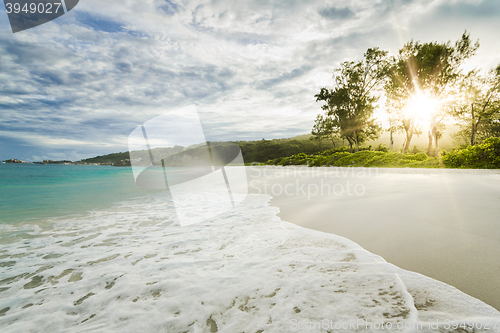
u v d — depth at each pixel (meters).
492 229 2.47
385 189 5.65
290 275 1.82
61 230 3.39
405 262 1.91
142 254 2.42
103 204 5.55
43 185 9.77
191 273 1.95
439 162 13.82
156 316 1.41
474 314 1.25
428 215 3.14
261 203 4.93
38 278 1.96
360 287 1.59
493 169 10.80
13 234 3.22
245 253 2.33
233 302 1.51
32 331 1.31
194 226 3.40
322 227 3.04
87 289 1.76
